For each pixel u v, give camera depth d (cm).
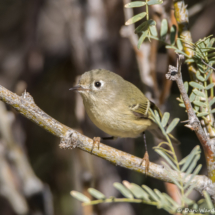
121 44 975
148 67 834
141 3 454
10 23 1240
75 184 1035
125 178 938
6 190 865
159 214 952
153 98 838
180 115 1025
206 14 1020
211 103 458
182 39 464
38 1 1134
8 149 896
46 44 1165
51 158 1141
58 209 1088
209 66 445
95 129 930
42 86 1167
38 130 1142
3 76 1188
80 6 955
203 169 929
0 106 919
